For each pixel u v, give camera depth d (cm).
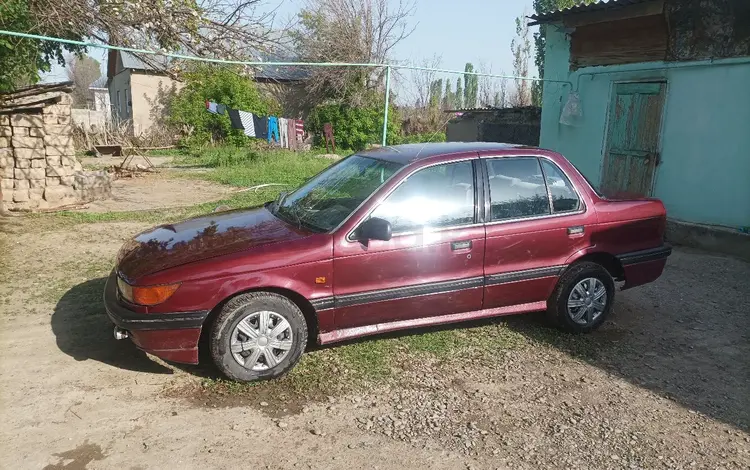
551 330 520
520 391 414
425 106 2975
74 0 682
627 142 945
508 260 473
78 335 484
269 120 2272
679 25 848
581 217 498
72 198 1095
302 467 320
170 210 1054
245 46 767
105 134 2564
